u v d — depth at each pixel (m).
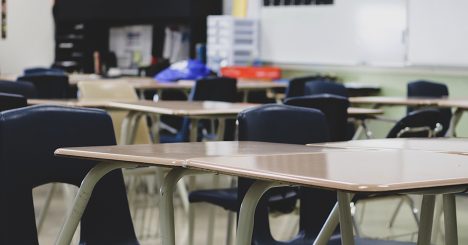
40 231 4.84
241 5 10.85
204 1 11.08
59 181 2.67
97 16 12.45
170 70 9.05
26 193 2.57
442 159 2.18
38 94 6.62
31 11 13.70
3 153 2.52
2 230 2.50
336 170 1.85
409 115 4.15
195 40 11.09
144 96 8.80
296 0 10.17
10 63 13.76
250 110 3.08
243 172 1.84
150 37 12.11
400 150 2.44
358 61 9.45
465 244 4.89
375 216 5.87
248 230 2.12
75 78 9.20
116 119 5.37
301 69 10.17
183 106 4.76
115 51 12.71
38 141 2.61
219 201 3.57
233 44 10.54
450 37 8.42
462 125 8.27
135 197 6.38
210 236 4.32
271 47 10.55
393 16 9.02
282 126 3.14
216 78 6.69
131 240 2.77
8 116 2.55
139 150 2.28
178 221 5.53
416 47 8.78
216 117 4.45
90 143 2.73
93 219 2.71
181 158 2.06
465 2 8.27
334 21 9.70
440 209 4.12
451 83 8.46
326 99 4.33
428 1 8.62
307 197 3.08
